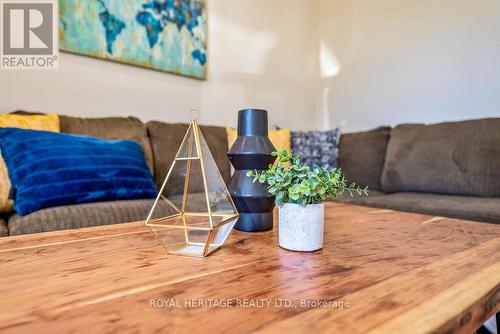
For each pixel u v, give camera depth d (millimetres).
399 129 2188
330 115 3092
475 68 2098
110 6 1985
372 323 367
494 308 464
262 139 850
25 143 1221
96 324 365
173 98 2320
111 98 2039
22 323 367
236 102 2668
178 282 493
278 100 2943
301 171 676
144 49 2135
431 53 2320
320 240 672
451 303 419
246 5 2705
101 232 835
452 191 1765
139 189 1403
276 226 919
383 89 2639
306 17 3127
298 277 515
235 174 868
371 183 2285
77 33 1873
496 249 678
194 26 2383
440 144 1869
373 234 824
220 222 698
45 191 1147
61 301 424
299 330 353
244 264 582
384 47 2621
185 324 366
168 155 1927
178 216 772
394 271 542
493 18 2010
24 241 740
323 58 3145
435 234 824
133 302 421
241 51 2686
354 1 2852
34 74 1767
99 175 1298
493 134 1690
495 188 1615
